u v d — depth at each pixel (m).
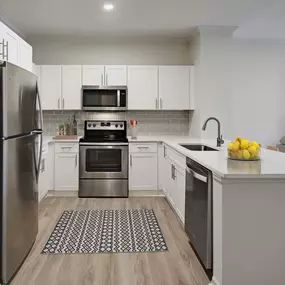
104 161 4.71
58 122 5.21
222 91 4.67
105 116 5.27
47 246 2.88
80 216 3.77
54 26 4.45
